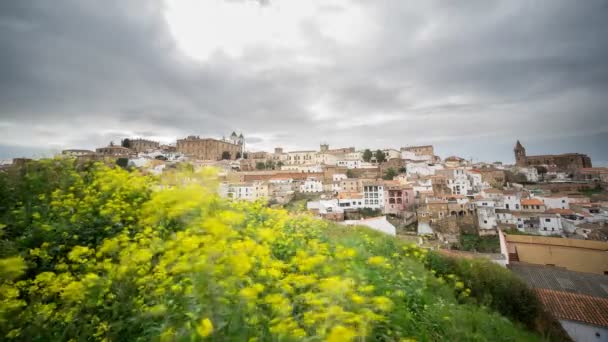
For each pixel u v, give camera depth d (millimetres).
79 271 4223
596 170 81938
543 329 8727
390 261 7238
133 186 6727
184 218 4762
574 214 46625
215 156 119688
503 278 9422
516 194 54406
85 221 5441
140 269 3697
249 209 7945
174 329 2807
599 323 12992
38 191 6629
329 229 12781
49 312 3156
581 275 20828
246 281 3521
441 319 4863
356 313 3148
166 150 113938
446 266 9859
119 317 3273
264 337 2859
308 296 3240
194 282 2896
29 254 4523
